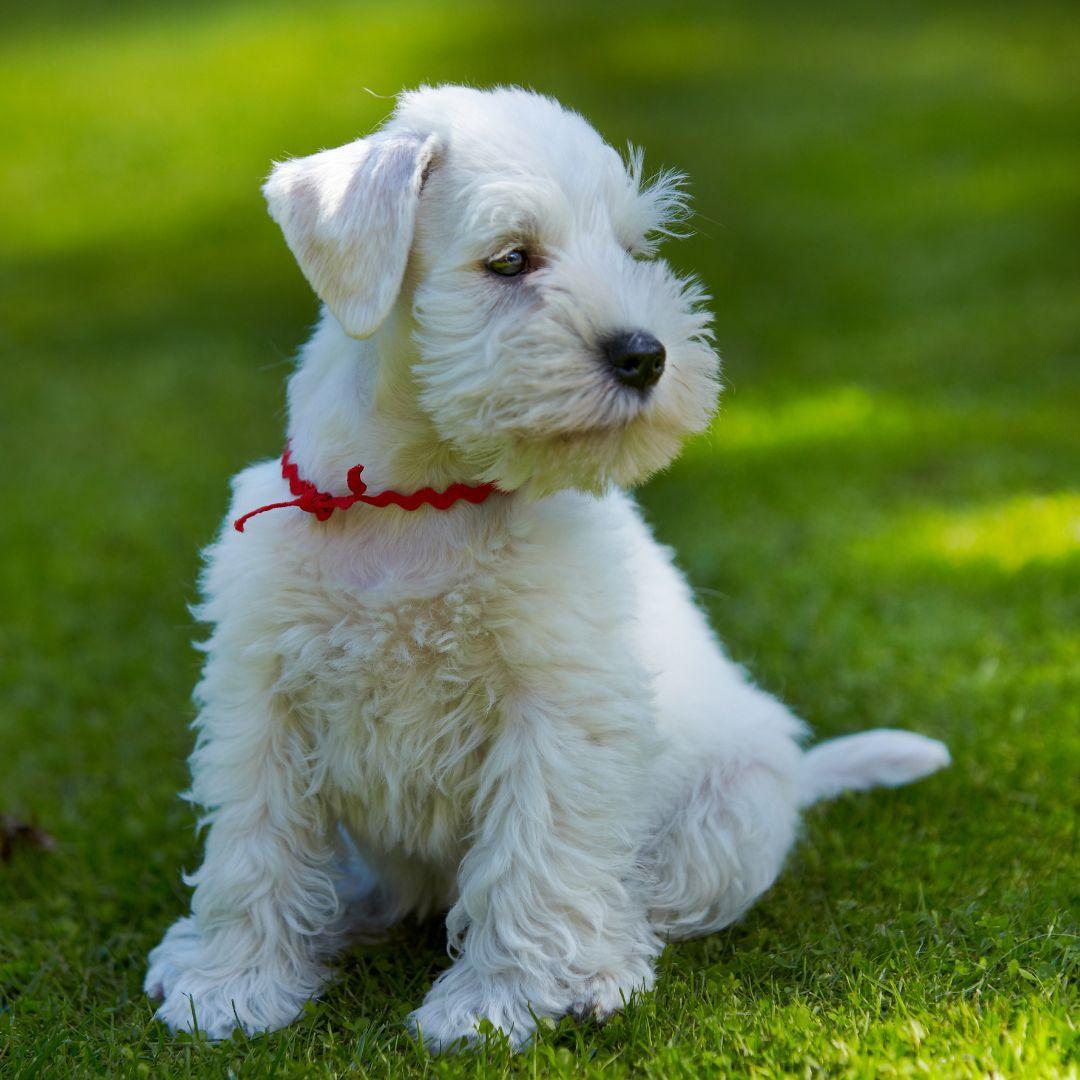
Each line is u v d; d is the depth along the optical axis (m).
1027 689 6.46
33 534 9.21
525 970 4.09
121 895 5.17
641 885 4.55
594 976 4.17
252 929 4.32
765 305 13.96
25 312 15.07
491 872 4.09
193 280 15.94
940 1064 3.66
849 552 8.34
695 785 4.66
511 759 4.08
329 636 4.05
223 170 20.12
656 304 3.93
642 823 4.31
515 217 3.83
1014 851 5.12
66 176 20.31
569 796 4.07
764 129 20.62
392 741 4.14
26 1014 4.37
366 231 3.90
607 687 4.09
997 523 8.64
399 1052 4.04
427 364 3.91
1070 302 13.45
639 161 4.32
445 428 3.88
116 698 6.94
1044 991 4.00
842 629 7.24
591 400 3.71
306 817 4.34
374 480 4.09
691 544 8.52
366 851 4.70
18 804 5.91
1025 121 20.47
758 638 7.17
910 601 7.58
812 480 9.63
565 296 3.78
